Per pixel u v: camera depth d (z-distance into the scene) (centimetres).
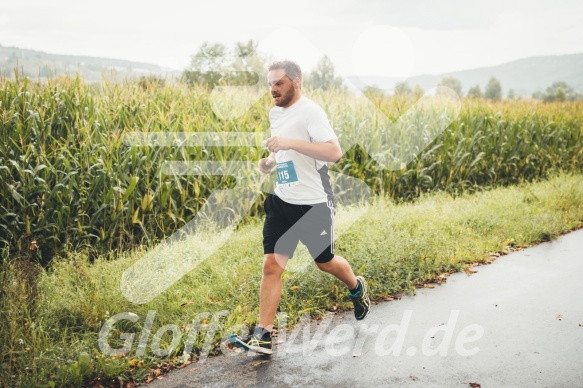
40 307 421
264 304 385
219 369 371
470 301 488
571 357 374
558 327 427
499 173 1083
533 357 375
